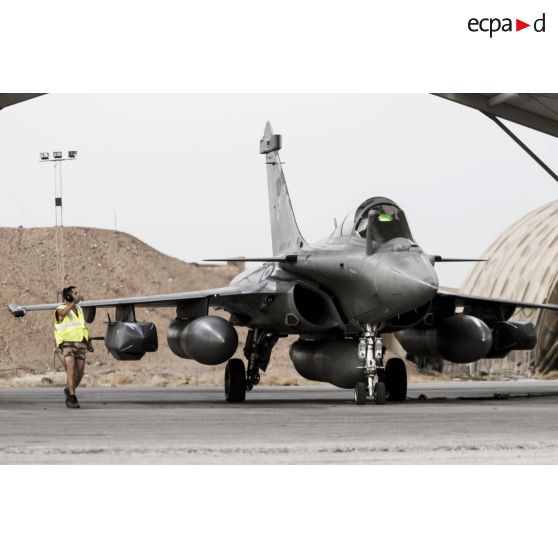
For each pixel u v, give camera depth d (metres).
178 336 42.19
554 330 113.94
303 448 20.69
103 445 21.19
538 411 32.94
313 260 38.94
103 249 185.75
